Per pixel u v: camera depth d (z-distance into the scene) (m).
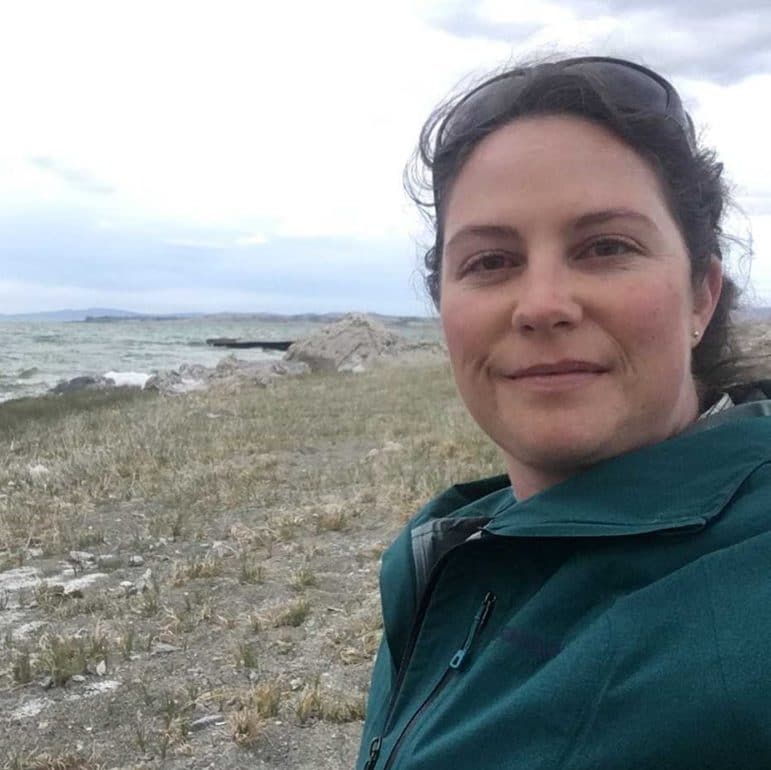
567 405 0.45
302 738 1.29
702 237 0.49
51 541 2.57
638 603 0.38
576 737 0.37
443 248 0.52
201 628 1.76
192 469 3.60
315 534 2.45
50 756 1.27
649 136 0.46
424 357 10.52
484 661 0.44
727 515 0.40
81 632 1.78
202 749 1.27
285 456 3.89
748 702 0.34
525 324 0.45
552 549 0.45
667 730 0.35
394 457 3.50
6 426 5.97
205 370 9.40
